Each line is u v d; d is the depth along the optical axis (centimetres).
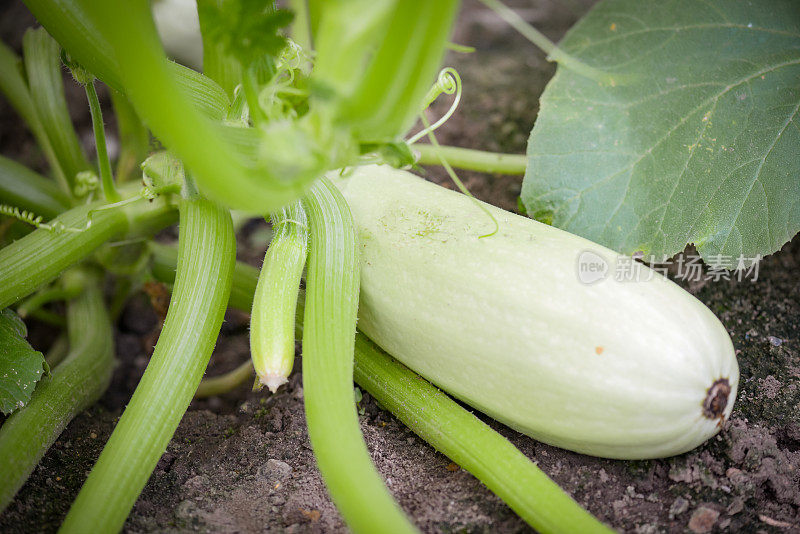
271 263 45
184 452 51
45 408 49
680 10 55
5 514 45
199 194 48
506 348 44
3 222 63
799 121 51
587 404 43
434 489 47
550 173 53
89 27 46
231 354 65
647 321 43
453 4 35
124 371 65
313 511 46
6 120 80
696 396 43
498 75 78
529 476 43
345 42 36
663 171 52
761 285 57
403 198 50
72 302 60
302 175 39
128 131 63
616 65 55
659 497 46
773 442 48
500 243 46
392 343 48
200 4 50
